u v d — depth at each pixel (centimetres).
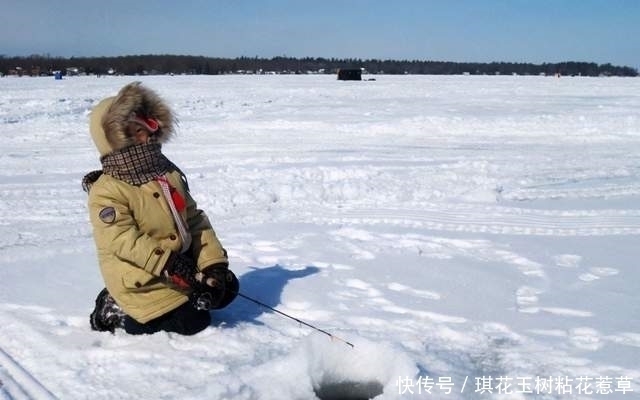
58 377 314
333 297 421
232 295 372
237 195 738
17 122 1733
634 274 479
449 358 337
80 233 612
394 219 645
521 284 454
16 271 480
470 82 5278
